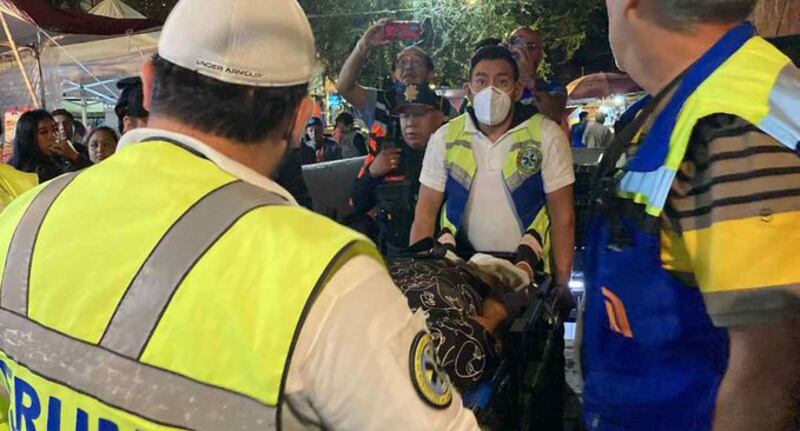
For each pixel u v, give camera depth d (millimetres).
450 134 2705
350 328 868
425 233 2723
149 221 954
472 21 11672
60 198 1044
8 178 3035
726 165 1023
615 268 1229
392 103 3277
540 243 2555
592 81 10062
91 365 923
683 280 1131
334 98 12625
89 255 963
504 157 2590
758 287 978
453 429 932
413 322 944
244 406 854
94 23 6637
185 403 872
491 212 2607
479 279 1975
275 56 1004
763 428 1014
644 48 1203
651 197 1137
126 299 920
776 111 1020
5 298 1017
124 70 7668
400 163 3166
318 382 866
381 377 870
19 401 1009
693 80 1131
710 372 1134
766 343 990
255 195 969
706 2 1111
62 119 5824
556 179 2594
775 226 981
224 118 1006
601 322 1298
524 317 1987
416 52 3217
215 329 869
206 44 983
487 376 1694
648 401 1208
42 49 7000
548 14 11625
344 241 905
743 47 1107
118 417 902
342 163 4297
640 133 1236
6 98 7172
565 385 2824
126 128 2762
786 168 996
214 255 901
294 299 853
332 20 12172
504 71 2574
